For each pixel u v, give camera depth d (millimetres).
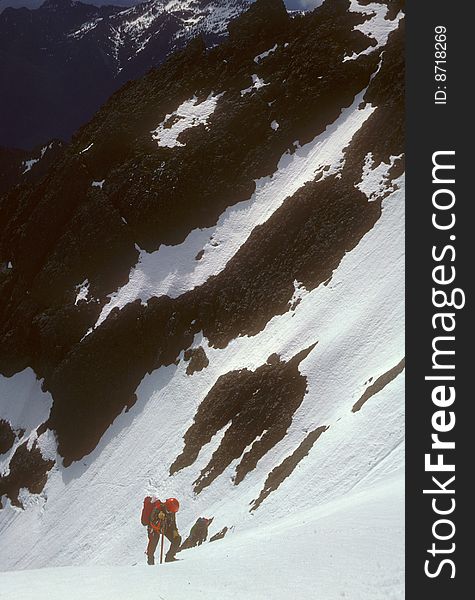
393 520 13125
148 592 9406
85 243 118750
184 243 113625
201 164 116875
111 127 128250
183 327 102125
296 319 89438
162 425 94375
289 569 10469
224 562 12016
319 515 19438
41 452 104688
